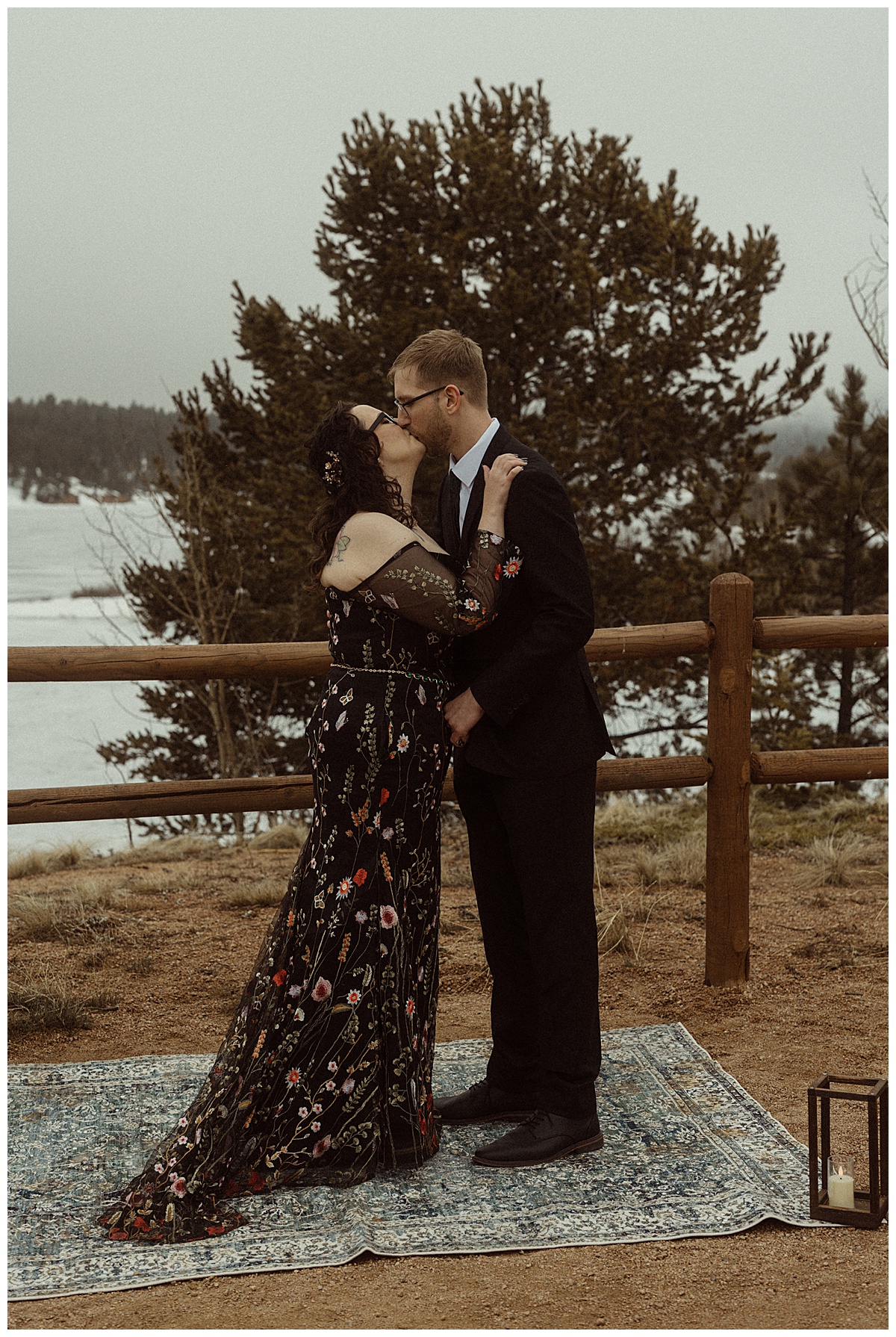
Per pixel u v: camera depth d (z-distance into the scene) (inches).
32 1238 99.7
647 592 541.3
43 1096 130.7
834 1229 98.1
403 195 571.2
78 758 1494.8
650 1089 129.0
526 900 114.6
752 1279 89.2
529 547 108.1
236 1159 105.7
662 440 534.9
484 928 125.0
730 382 554.9
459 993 167.3
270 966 111.1
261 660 153.8
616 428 546.9
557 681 114.3
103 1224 101.5
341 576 108.5
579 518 545.0
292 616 577.6
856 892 215.8
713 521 541.0
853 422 612.7
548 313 540.4
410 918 112.0
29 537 4136.3
